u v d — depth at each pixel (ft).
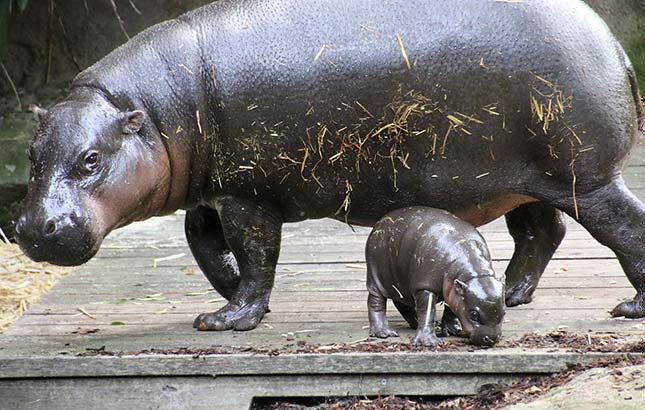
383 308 40.14
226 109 40.09
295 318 43.34
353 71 39.81
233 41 40.57
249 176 40.75
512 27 39.83
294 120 40.09
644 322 40.93
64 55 87.40
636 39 93.50
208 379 38.06
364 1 40.81
